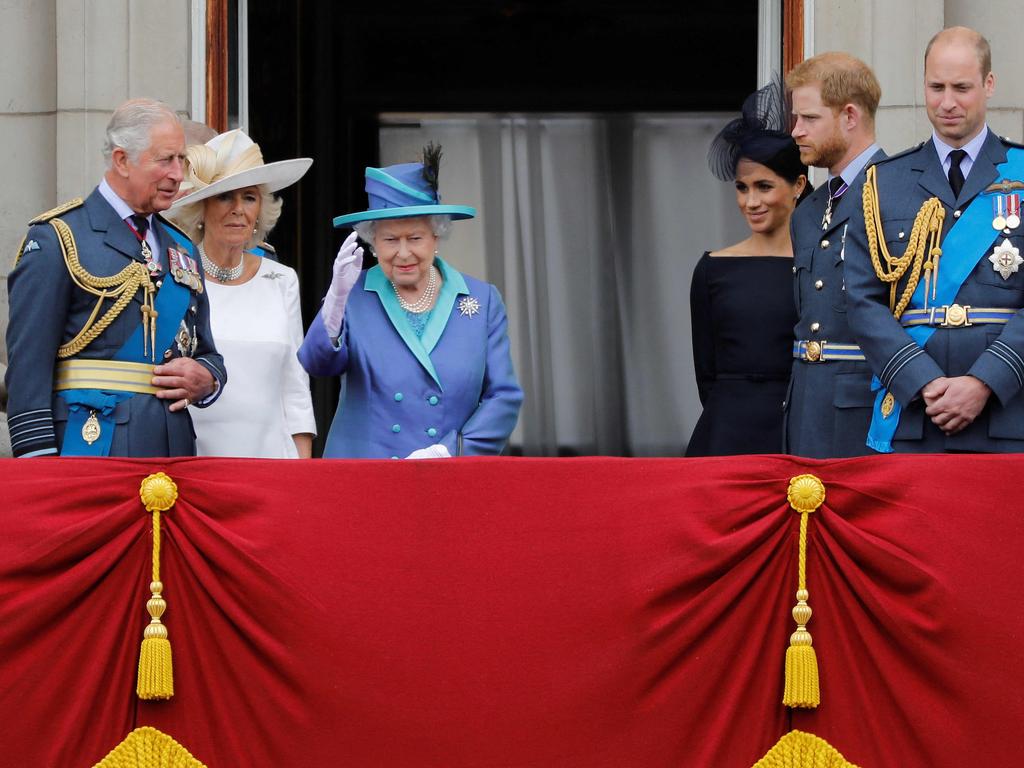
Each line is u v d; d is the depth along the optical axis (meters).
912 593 18.06
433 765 17.94
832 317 21.67
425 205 21.23
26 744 17.91
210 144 22.45
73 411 19.53
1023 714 17.89
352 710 17.95
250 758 18.02
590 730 18.00
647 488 18.31
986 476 18.23
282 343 22.55
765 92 24.16
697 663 18.11
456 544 18.19
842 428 21.42
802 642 18.02
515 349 38.09
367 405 21.30
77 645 18.05
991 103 27.86
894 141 27.11
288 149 33.88
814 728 18.14
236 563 18.11
